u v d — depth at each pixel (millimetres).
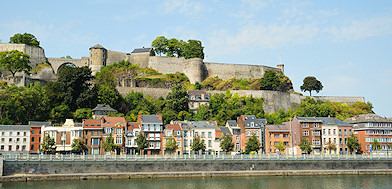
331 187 90562
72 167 93188
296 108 182625
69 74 141000
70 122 119688
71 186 84812
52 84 141125
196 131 124688
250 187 88750
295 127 130000
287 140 129250
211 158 101125
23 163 90312
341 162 108625
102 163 95000
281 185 91562
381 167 110750
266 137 129750
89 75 149750
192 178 96188
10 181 87062
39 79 157375
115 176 93000
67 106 136750
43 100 132500
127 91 162000
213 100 158750
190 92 164750
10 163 89562
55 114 131500
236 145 130000
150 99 159500
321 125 130125
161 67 188500
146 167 97438
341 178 101062
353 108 178625
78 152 111750
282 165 105000
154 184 88875
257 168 103438
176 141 120625
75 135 112250
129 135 116312
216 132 126625
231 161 102250
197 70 186625
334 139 130375
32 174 90250
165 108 150125
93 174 92062
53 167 91938
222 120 143250
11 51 158125
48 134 107500
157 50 199750
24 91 131250
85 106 142000
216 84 184875
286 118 150750
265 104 171125
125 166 96312
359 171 106312
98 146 113125
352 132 133000
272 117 153625
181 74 188625
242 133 130875
